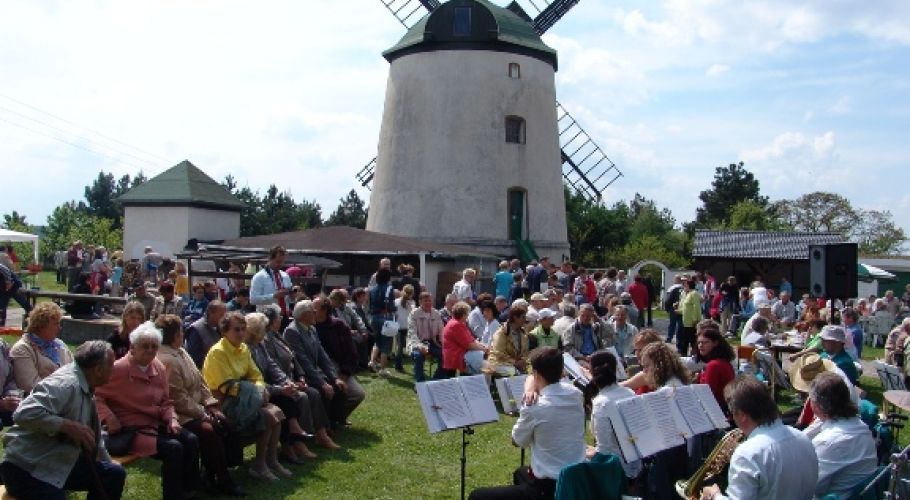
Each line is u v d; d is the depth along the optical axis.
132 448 6.86
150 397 7.08
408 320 14.06
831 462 5.78
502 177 29.25
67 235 47.09
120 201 33.34
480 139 29.03
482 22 29.25
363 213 71.38
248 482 7.91
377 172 30.94
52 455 5.63
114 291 21.86
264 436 8.05
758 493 4.82
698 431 6.71
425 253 21.53
